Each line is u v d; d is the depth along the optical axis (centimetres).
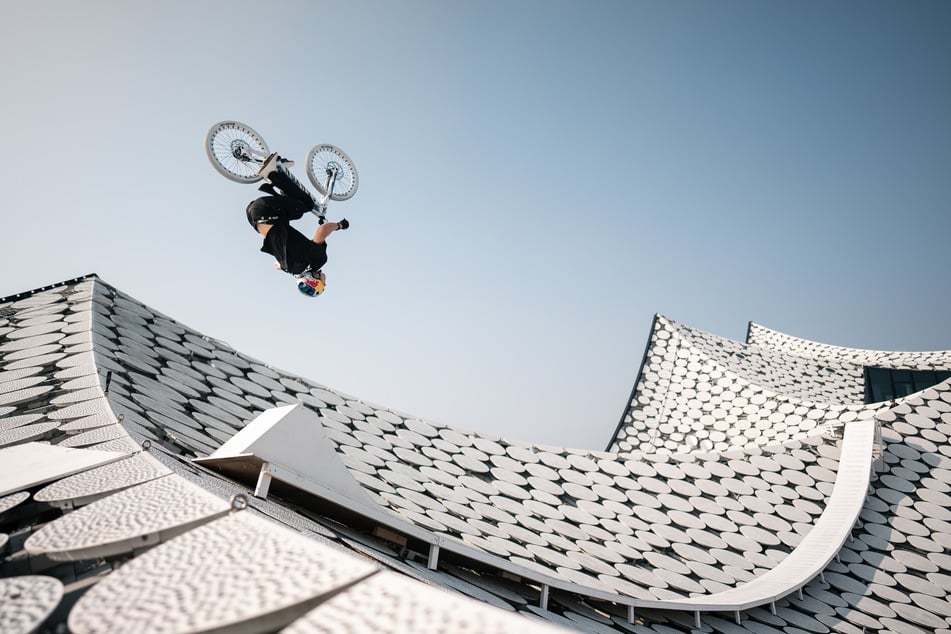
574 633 131
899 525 2242
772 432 3300
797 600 1855
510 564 1155
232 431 1548
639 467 2372
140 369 1605
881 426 2689
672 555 1950
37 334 1617
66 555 232
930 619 1878
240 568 185
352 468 1777
